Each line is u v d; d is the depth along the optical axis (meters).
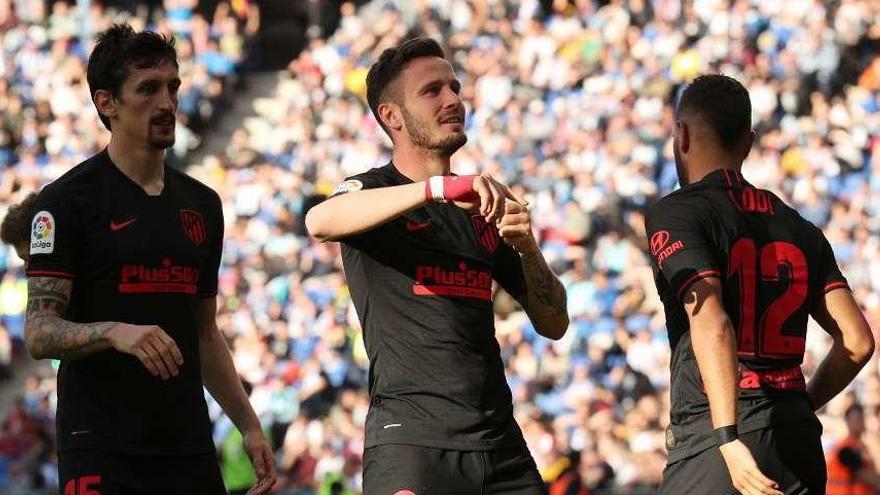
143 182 6.91
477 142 26.81
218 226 7.18
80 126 30.38
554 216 24.33
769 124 25.59
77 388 6.77
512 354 21.34
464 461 6.38
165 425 6.78
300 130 29.62
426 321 6.47
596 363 21.03
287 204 27.02
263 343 23.19
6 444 22.17
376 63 6.84
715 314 6.15
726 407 6.02
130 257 6.76
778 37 26.84
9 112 30.47
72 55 32.56
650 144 25.50
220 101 31.95
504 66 28.62
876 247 21.86
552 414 20.34
